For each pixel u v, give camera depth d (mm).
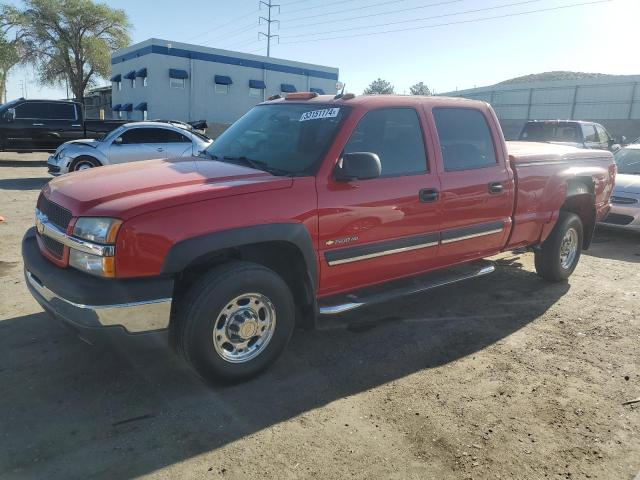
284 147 4109
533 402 3545
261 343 3662
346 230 3863
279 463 2844
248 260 3762
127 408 3309
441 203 4441
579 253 6238
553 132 14648
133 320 3119
